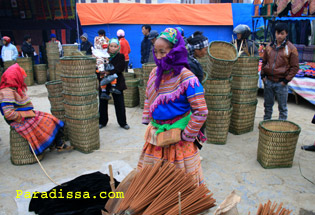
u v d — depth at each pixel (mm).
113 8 11461
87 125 3922
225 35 12070
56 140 3965
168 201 1591
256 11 9406
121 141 4504
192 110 1919
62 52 10719
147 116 2203
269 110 4875
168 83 1930
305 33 8102
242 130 4781
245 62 4391
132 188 1717
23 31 11820
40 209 2639
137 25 11961
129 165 3617
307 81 6562
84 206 2609
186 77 1871
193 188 1706
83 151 4051
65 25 11789
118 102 4918
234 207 1458
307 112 6270
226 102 4121
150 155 2082
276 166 3547
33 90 8711
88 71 3809
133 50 12297
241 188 3096
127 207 1614
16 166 3656
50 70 9961
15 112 3428
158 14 11688
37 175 3406
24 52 9938
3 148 4281
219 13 11609
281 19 9414
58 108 4398
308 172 3457
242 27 4738
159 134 1964
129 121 5555
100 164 3686
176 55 1854
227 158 3846
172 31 1843
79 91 3797
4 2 11391
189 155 2020
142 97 6258
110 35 11992
